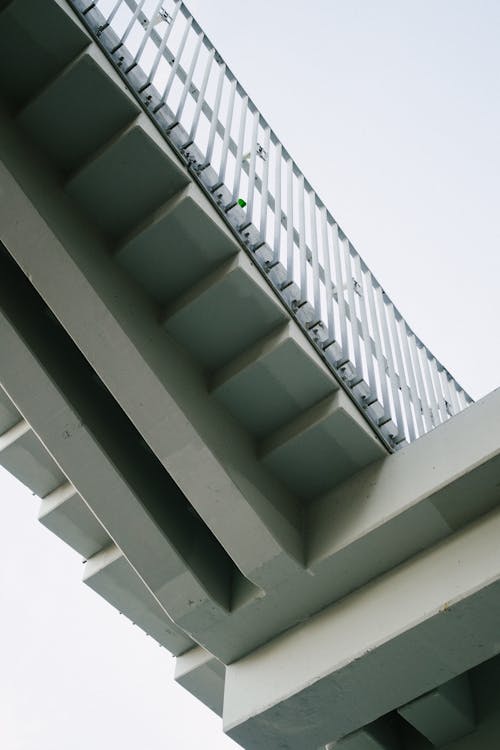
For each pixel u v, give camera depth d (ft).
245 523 9.92
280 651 10.46
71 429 10.08
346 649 9.78
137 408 9.78
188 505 11.18
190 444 9.79
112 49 10.30
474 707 11.65
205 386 10.54
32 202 9.56
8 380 10.07
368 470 10.66
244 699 10.35
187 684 12.59
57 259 9.61
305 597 10.30
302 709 10.11
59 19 9.88
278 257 10.89
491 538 9.49
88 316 9.68
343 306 11.80
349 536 9.98
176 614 10.60
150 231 10.09
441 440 10.14
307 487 10.91
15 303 10.30
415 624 9.37
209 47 12.46
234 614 10.47
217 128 12.19
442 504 9.73
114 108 10.09
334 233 13.02
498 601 9.12
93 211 10.34
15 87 10.20
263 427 10.87
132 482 10.27
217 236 10.19
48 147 10.29
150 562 10.41
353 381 10.93
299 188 12.64
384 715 12.12
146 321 10.16
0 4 9.81
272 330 10.52
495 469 9.48
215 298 10.23
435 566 9.72
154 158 10.05
